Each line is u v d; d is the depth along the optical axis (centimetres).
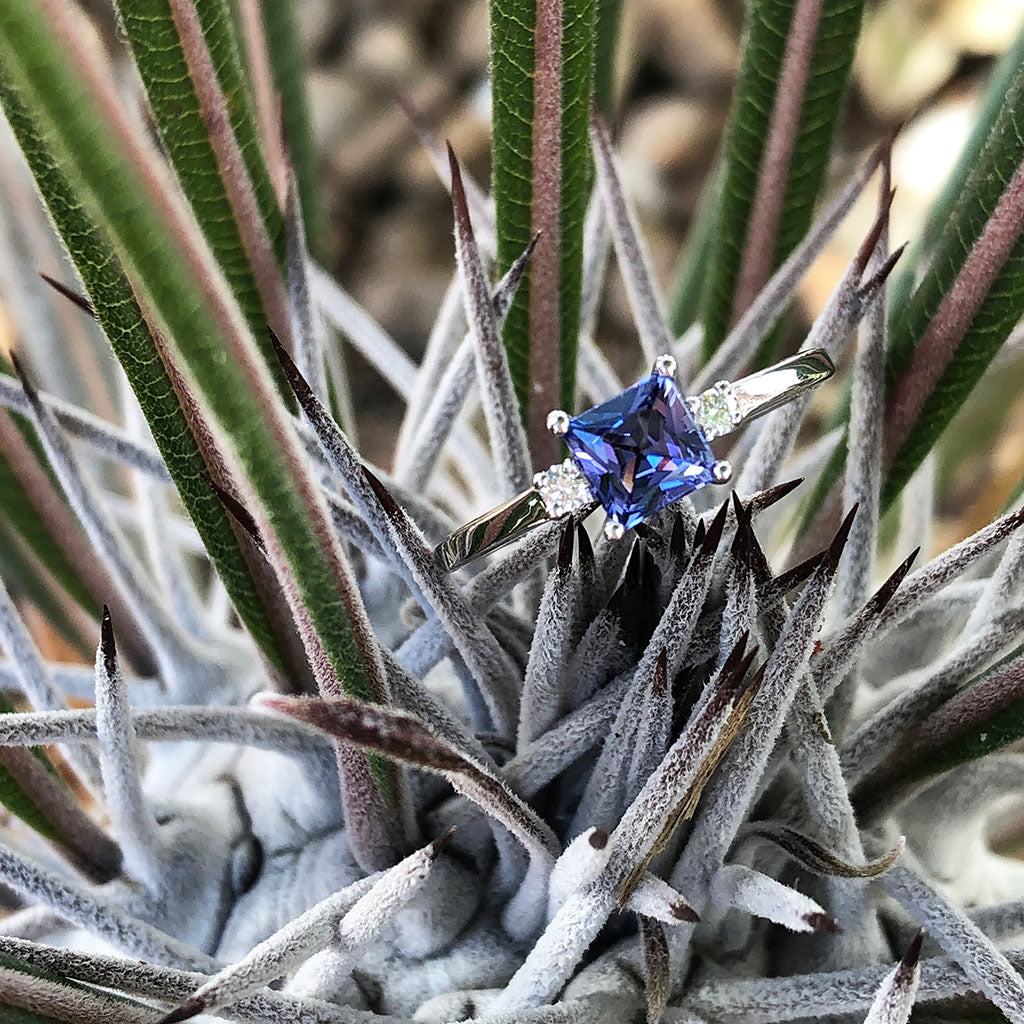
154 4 5
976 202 5
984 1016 5
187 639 7
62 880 5
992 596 5
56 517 7
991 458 11
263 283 6
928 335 6
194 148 5
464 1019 5
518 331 6
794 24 6
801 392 5
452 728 5
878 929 5
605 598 5
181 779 7
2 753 5
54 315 9
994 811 7
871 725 5
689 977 5
